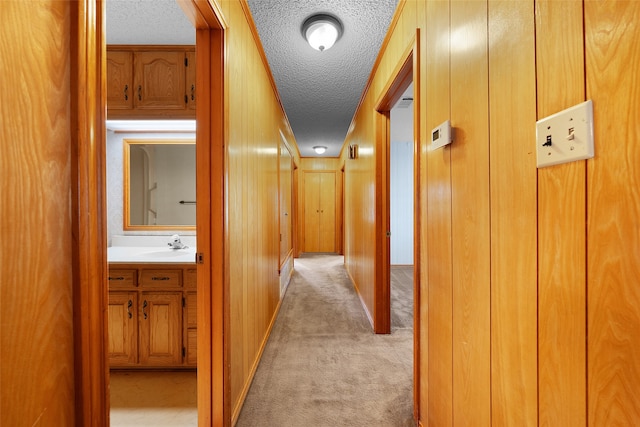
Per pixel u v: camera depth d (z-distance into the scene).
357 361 2.00
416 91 1.41
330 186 7.00
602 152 0.51
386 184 2.49
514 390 0.74
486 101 0.86
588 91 0.54
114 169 2.41
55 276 0.45
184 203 2.45
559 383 0.61
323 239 7.04
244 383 1.61
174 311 1.84
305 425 1.40
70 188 0.47
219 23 1.21
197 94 1.26
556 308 0.62
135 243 2.41
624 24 0.48
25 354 0.41
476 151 0.91
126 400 1.66
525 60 0.69
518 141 0.72
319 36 1.98
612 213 0.50
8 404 0.39
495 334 0.82
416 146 1.41
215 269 1.26
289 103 3.51
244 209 1.64
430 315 1.27
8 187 0.40
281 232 3.44
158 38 1.80
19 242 0.41
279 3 1.79
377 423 1.42
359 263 3.46
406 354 2.11
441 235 1.16
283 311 3.01
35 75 0.42
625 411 0.49
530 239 0.69
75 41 0.48
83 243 0.48
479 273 0.90
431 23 1.25
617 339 0.50
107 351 0.53
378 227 2.49
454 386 1.05
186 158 2.45
